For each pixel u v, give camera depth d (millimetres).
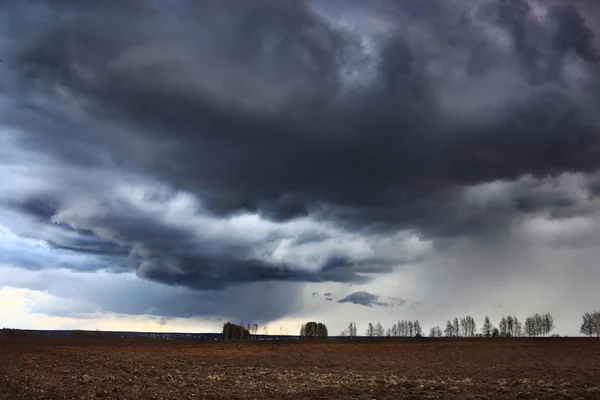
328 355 62938
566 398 24844
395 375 40156
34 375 36094
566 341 94188
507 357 58531
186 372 40656
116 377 35938
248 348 74312
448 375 39625
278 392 29359
